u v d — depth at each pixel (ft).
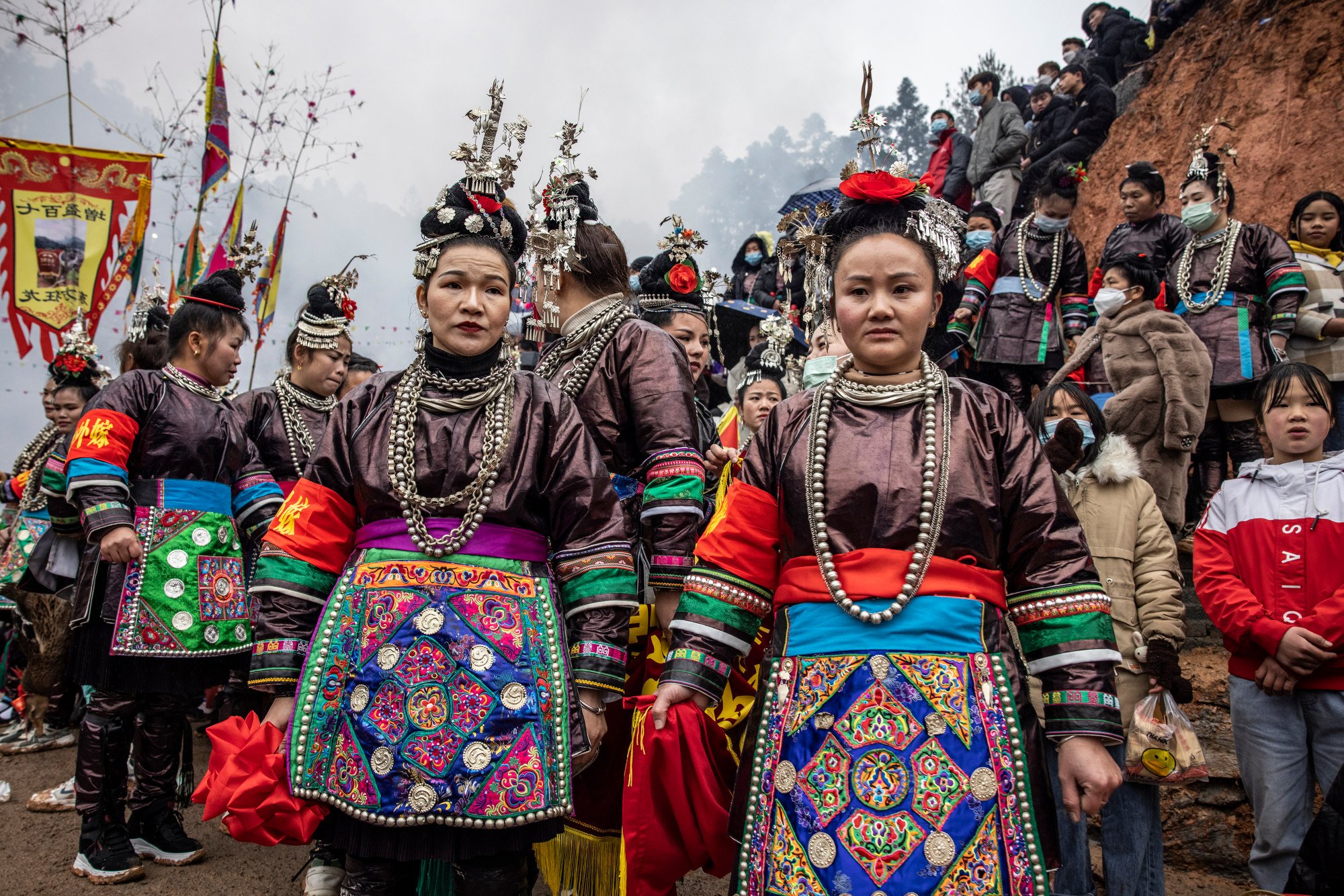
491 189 7.22
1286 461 9.99
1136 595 9.68
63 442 14.33
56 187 20.75
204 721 16.39
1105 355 15.33
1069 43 37.45
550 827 6.44
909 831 5.20
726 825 7.21
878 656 5.54
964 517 5.74
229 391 13.62
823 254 7.65
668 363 8.47
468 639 6.23
